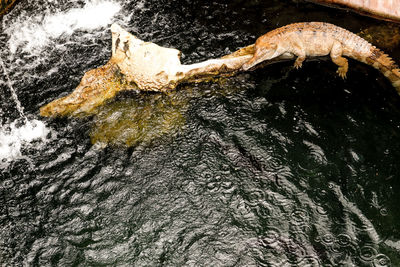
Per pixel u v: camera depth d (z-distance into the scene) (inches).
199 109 253.1
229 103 255.8
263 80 268.2
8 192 222.1
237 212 207.6
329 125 242.1
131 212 211.0
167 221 206.2
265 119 246.7
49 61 287.3
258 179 219.9
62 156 235.3
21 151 239.3
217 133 240.7
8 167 232.7
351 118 244.7
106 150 235.8
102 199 216.7
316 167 223.6
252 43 293.9
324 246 192.7
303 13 312.7
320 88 261.4
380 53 257.9
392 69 253.1
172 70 254.8
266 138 237.5
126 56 251.8
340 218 202.5
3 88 271.4
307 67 274.7
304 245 193.6
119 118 248.4
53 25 310.2
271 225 201.8
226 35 300.4
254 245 195.0
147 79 254.5
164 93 260.2
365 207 206.4
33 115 255.3
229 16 315.3
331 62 276.2
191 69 259.0
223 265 189.0
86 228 206.4
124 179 223.6
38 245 201.3
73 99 251.6
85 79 253.9
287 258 189.6
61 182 224.5
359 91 258.5
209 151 232.8
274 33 264.5
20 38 302.4
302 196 212.1
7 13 314.7
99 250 197.8
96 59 287.9
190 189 217.8
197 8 323.0
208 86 264.8
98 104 253.1
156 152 233.3
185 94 260.5
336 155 228.2
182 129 243.4
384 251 189.9
